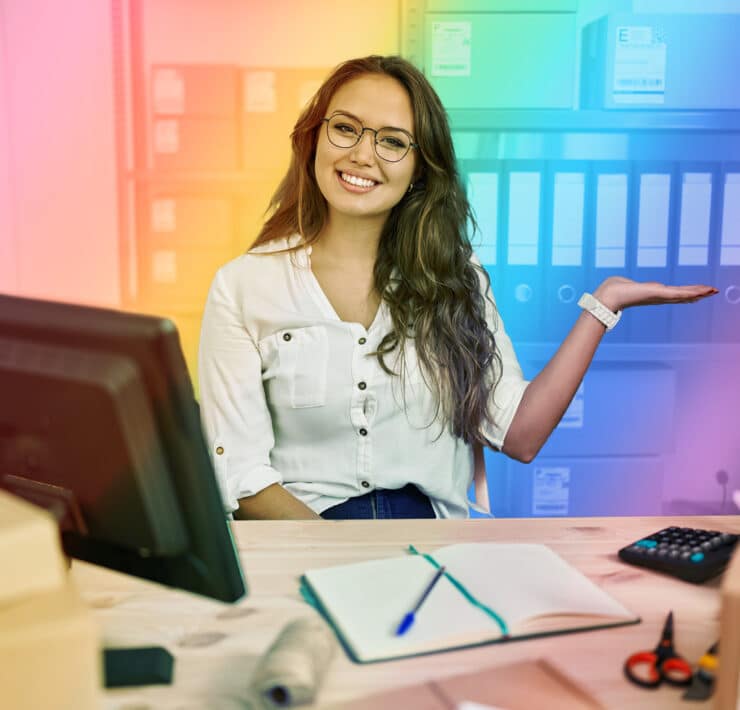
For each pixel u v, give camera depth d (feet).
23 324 2.41
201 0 8.22
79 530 2.61
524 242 8.33
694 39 8.05
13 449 2.51
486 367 5.42
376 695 2.36
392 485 5.23
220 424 5.22
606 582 3.16
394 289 5.37
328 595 2.94
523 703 2.31
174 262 8.54
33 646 2.02
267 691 2.35
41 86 8.52
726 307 8.48
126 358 2.30
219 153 8.36
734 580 2.18
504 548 3.33
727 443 8.94
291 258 5.41
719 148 8.36
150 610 2.94
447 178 5.41
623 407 8.48
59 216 8.70
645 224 8.33
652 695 2.41
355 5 8.21
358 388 5.18
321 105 5.32
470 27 8.00
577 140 8.28
